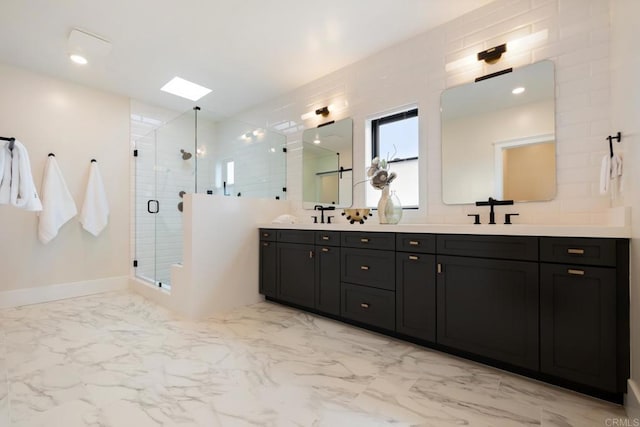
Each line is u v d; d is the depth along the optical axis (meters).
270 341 2.12
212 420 1.28
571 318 1.43
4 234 2.95
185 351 1.96
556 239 1.47
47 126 3.19
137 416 1.31
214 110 4.20
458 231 1.79
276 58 2.89
